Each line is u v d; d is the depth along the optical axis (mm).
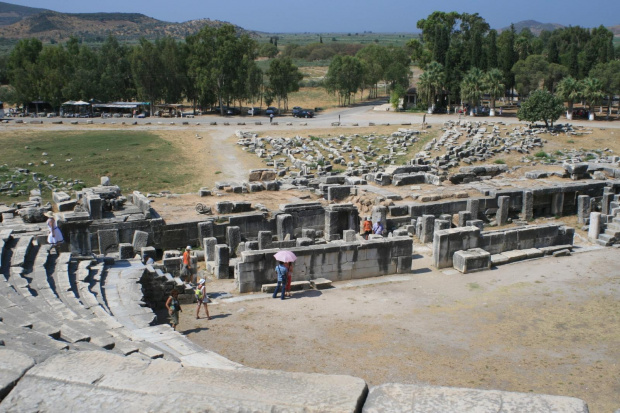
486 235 27625
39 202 37844
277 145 76500
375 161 70500
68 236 28062
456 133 82625
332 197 38750
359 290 23484
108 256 27469
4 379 5797
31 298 17047
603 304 21359
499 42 137875
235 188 38750
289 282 22484
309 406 4984
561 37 168125
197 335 18609
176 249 30969
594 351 17172
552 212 41219
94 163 64188
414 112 115188
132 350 12961
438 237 26250
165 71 111938
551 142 78438
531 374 15594
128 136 80812
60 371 5918
